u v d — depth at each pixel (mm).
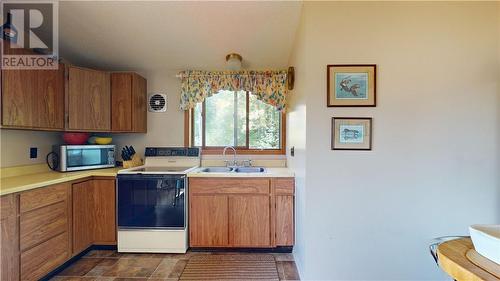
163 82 3076
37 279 1832
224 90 2959
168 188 2396
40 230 1860
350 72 1830
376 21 1836
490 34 1836
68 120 2449
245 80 2934
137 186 2414
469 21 1836
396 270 1849
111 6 1998
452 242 1131
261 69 2957
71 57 2729
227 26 2256
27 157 2354
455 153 1837
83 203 2342
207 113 3133
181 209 2404
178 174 2395
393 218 1846
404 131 1836
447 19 1837
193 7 2020
